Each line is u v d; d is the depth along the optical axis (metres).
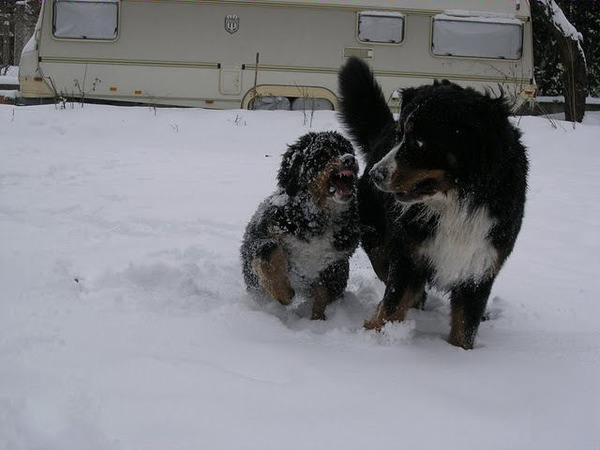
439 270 2.54
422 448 1.59
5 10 21.91
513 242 2.56
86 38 10.20
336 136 2.90
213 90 10.40
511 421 1.74
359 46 10.37
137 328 2.30
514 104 2.79
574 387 1.98
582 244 4.31
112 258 3.36
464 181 2.36
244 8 10.20
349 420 1.70
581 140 8.80
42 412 1.61
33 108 9.52
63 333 2.20
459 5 10.45
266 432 1.61
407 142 2.38
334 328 2.60
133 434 1.56
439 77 10.55
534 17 11.79
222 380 1.87
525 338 2.60
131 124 8.83
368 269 3.64
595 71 14.40
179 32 10.23
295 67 10.36
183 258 3.49
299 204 2.78
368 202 2.99
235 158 7.31
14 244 3.44
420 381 1.99
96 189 5.18
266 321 2.49
